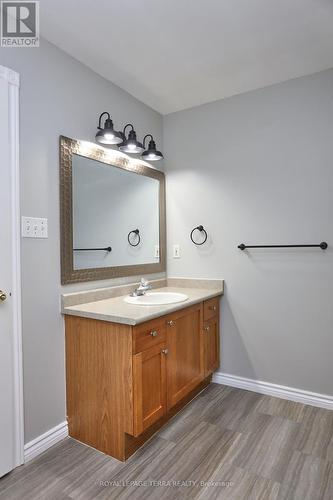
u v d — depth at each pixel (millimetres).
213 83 2342
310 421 2043
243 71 2189
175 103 2652
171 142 2836
